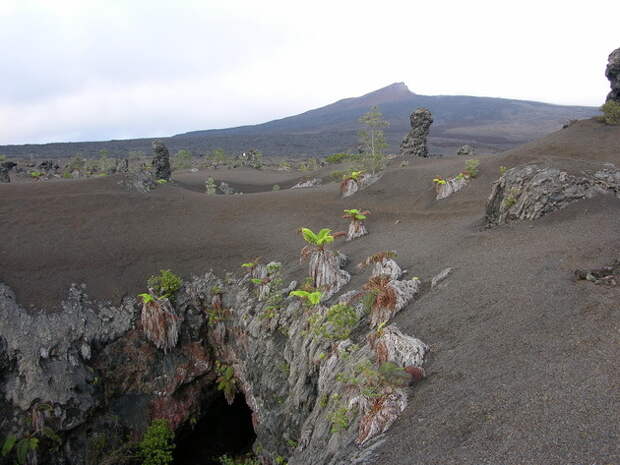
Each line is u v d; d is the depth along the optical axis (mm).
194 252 35094
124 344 27641
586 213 20422
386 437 10391
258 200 47344
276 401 21359
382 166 60938
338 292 22438
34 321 25719
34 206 38688
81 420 23781
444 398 10617
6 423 22109
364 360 13906
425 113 77625
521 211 22766
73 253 32438
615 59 46594
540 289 14055
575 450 7637
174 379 28016
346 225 37500
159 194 47438
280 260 32094
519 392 9641
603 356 9914
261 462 21578
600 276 13648
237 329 28312
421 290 18375
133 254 33906
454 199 38344
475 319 13883
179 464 26828
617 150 39531
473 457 8352
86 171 106250
